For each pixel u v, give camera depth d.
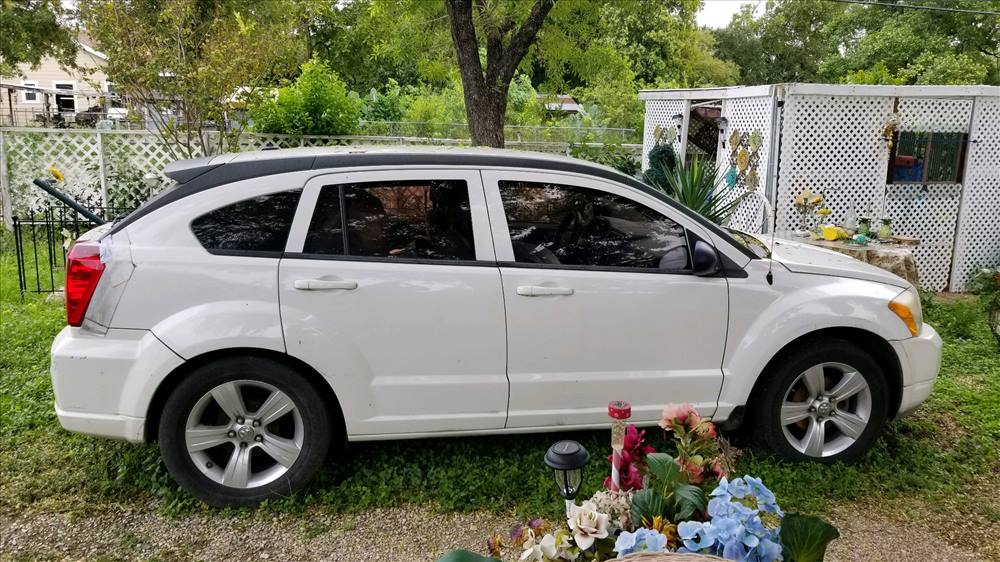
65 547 3.35
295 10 13.06
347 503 3.71
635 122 21.97
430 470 3.99
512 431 3.85
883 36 21.98
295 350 3.49
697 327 3.91
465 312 3.68
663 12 12.66
